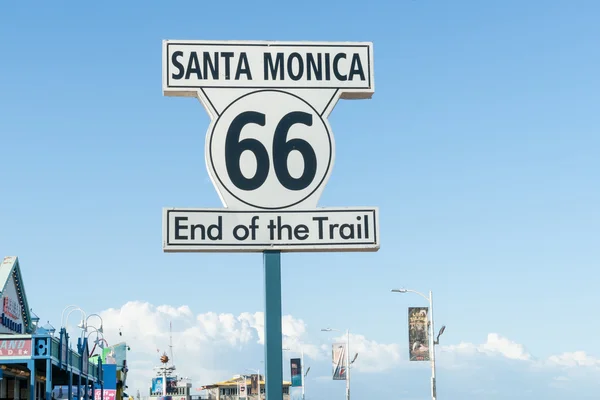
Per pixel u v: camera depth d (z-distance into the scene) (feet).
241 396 516.73
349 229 37.09
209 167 37.01
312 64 38.32
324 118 37.93
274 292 36.76
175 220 36.27
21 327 158.92
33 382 116.16
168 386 592.19
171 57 37.65
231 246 36.47
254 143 37.42
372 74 38.40
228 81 37.76
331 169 37.52
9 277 149.69
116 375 271.49
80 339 148.56
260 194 37.04
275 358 36.19
